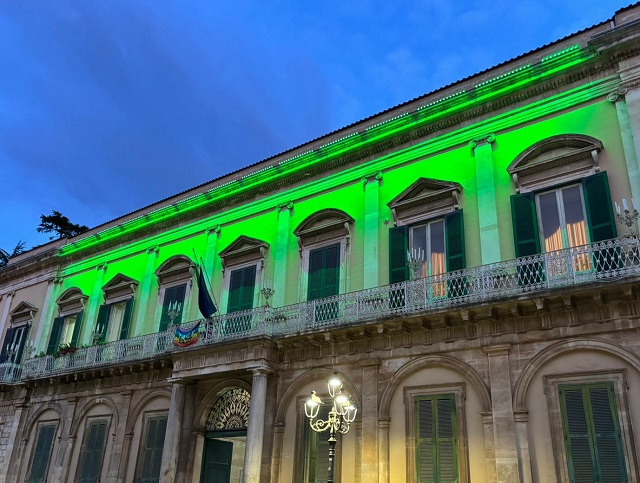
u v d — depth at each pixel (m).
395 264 14.98
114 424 18.98
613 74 13.56
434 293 13.97
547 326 11.98
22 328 25.06
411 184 15.65
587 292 11.23
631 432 10.58
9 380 22.86
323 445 14.13
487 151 14.75
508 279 12.83
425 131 16.16
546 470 11.13
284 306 15.96
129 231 22.89
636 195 12.17
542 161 13.62
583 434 11.03
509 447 11.55
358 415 13.77
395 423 13.26
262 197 19.30
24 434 21.44
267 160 19.78
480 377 12.46
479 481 11.77
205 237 20.31
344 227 16.53
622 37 13.27
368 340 14.33
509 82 14.78
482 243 13.88
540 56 14.97
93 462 18.83
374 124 17.48
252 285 18.03
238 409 16.72
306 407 13.45
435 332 13.41
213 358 15.96
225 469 17.53
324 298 15.40
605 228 12.27
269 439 14.83
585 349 11.52
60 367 21.25
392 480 12.79
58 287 24.84
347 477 13.46
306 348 15.21
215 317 16.89
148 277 21.33
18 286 26.84
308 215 17.61
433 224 15.05
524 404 11.75
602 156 12.99
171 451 15.97
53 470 19.70
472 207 14.46
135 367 18.56
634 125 12.70
